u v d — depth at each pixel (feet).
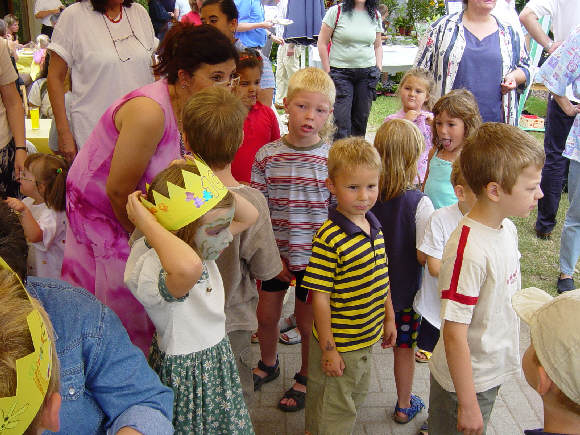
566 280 13.30
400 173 8.04
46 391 2.90
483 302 6.07
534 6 15.44
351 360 7.32
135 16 10.38
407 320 8.53
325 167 8.77
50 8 24.48
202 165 5.30
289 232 8.89
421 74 12.62
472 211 6.21
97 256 6.97
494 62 13.08
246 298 7.45
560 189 15.78
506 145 5.69
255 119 10.80
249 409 7.91
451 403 6.65
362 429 8.81
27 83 22.97
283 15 27.45
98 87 10.09
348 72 18.95
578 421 3.67
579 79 12.67
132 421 4.28
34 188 9.37
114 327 4.50
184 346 5.55
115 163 6.45
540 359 3.81
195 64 6.52
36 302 3.28
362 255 7.04
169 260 4.87
